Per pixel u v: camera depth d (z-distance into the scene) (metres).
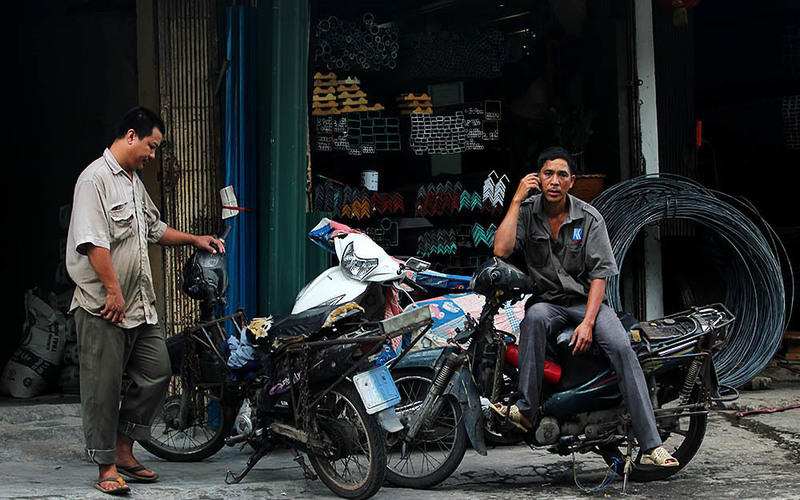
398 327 4.19
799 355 8.38
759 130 9.13
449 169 7.63
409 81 7.40
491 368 4.49
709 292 7.64
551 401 4.40
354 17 7.44
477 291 4.52
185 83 6.21
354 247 5.35
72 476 4.64
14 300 7.68
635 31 7.39
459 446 4.44
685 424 5.87
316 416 4.37
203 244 5.09
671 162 8.11
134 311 4.36
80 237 4.12
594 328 4.39
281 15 5.94
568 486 4.56
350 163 7.34
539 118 7.79
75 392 7.00
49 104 7.48
